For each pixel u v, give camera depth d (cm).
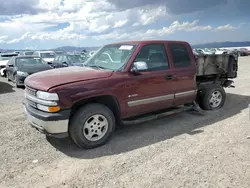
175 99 479
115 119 417
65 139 412
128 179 285
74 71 403
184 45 499
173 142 392
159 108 461
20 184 279
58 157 347
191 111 573
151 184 273
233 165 312
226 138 403
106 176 293
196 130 447
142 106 427
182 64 488
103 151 365
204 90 564
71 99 341
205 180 280
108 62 439
